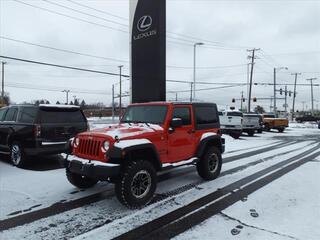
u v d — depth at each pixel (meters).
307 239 4.34
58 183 7.33
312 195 6.50
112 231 4.65
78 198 6.23
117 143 5.60
